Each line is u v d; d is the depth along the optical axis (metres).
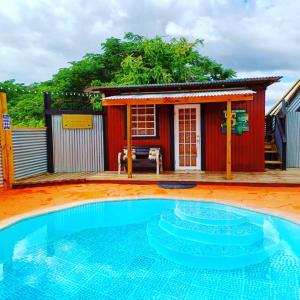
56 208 7.86
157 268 5.13
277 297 4.21
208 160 12.06
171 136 12.22
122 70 21.77
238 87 11.40
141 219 7.57
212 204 8.23
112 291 4.45
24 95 25.00
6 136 10.04
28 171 11.31
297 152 12.80
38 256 5.62
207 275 4.86
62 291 4.46
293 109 14.40
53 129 12.42
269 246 5.82
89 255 5.66
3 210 7.74
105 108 12.62
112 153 12.69
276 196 8.67
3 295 4.37
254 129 11.59
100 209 8.28
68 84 23.27
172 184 10.31
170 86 11.40
